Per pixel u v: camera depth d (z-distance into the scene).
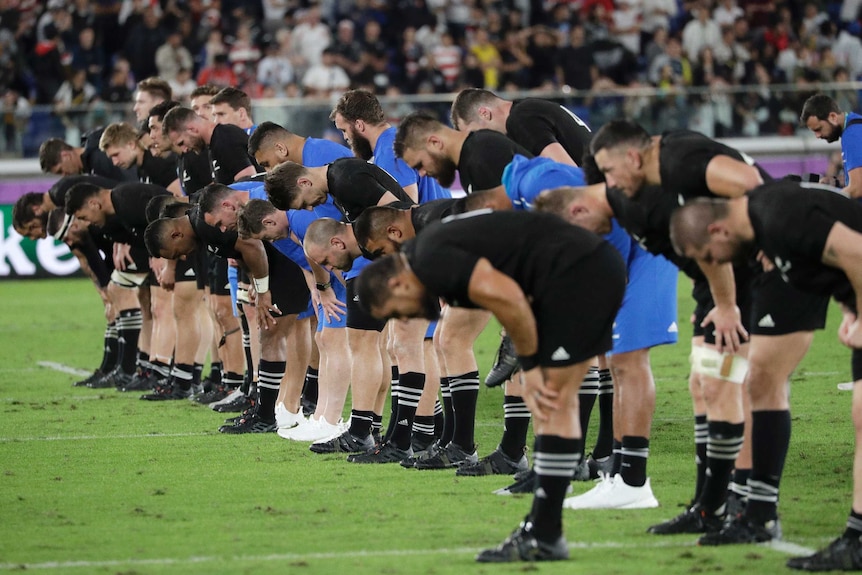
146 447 26.33
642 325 19.11
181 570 16.05
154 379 35.56
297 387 28.17
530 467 22.88
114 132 35.00
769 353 16.66
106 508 20.22
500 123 23.81
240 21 76.12
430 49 76.44
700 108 68.75
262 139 27.20
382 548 17.12
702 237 15.42
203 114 34.12
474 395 23.11
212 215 26.06
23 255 70.50
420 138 21.38
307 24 76.94
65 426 29.42
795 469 22.48
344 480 22.23
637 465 19.44
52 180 69.25
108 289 36.75
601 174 18.33
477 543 17.30
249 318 30.34
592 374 21.42
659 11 79.44
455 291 15.28
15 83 75.56
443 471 22.97
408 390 23.95
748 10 79.44
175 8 76.62
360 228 21.31
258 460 24.48
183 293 33.22
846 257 14.75
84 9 76.56
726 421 17.06
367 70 73.81
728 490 18.09
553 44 75.94
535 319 15.83
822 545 16.73
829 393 32.28
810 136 69.75
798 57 77.56
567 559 16.19
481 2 79.75
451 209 19.97
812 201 14.99
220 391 32.56
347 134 27.11
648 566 15.73
